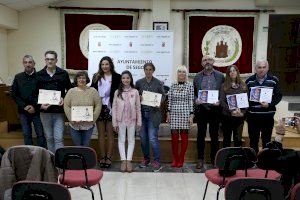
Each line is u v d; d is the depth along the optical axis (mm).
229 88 4312
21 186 2131
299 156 2594
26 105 4520
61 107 4355
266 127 4254
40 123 4602
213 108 4492
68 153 2916
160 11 7371
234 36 7496
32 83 4508
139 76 5668
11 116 5645
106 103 4609
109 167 4727
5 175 2602
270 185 2188
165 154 5066
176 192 3885
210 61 4527
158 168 4641
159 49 5645
